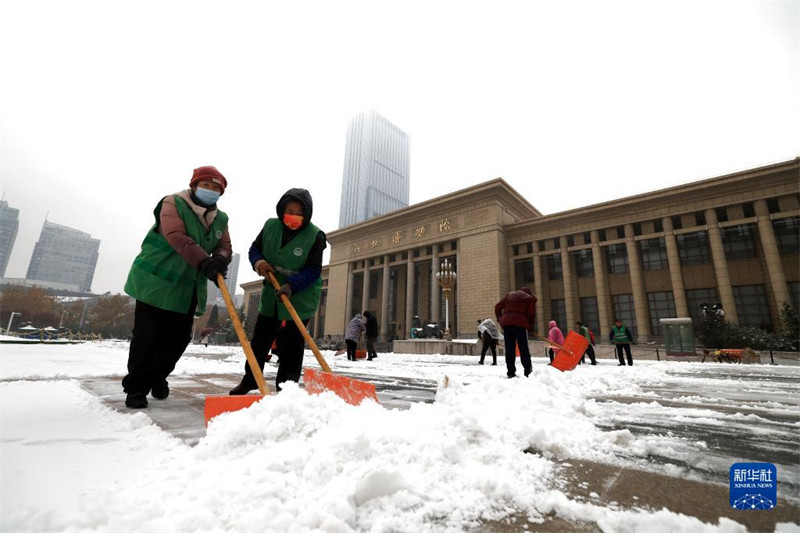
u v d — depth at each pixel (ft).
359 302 150.92
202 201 9.37
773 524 3.24
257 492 3.55
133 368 7.93
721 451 5.56
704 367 35.37
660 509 3.58
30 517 2.97
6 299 299.38
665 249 93.71
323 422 5.53
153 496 3.40
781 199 81.56
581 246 101.45
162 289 8.32
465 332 106.32
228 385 12.62
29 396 8.98
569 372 19.08
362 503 3.56
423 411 6.72
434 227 121.19
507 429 6.08
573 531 3.19
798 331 67.21
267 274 9.27
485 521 3.36
